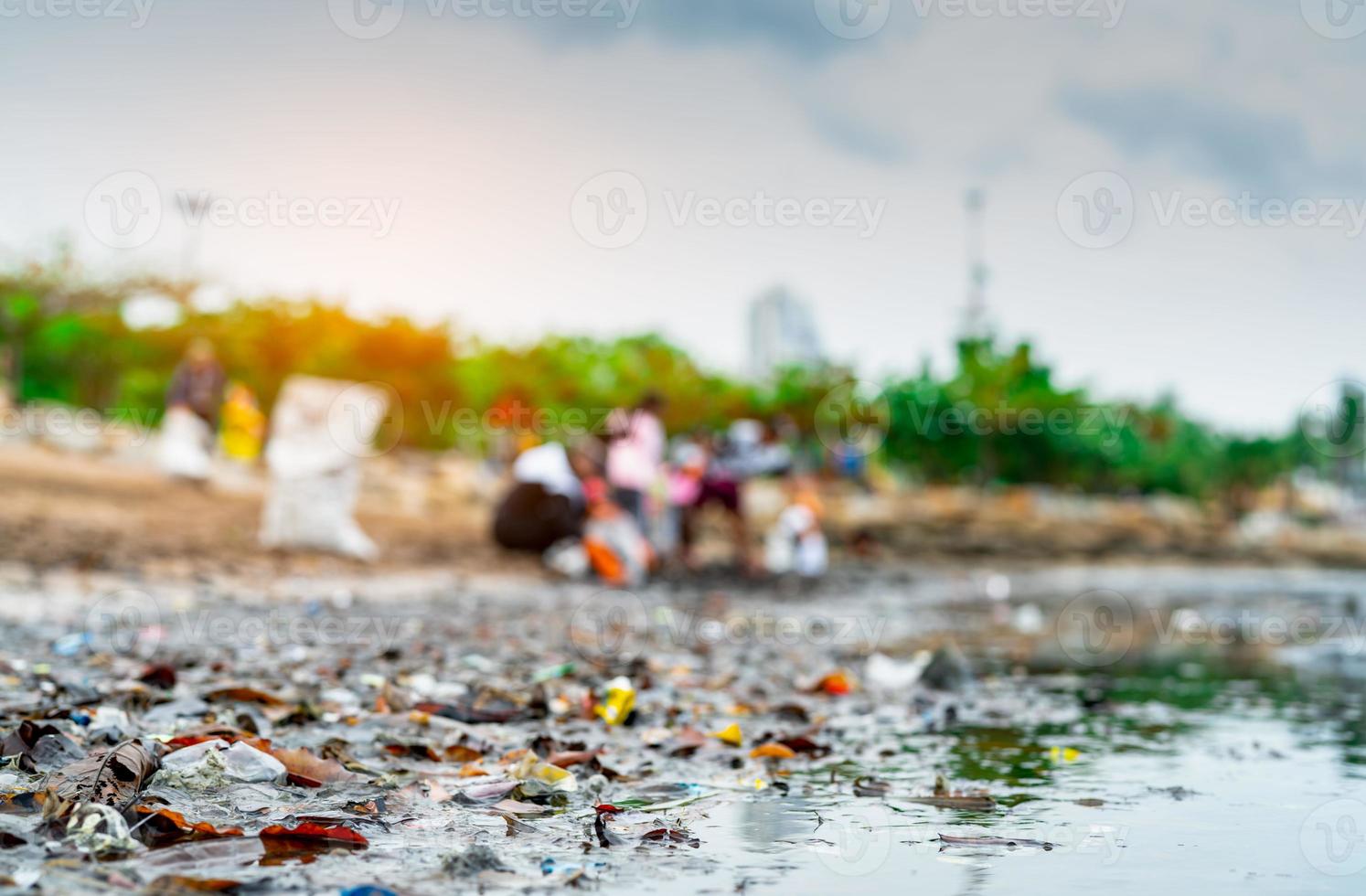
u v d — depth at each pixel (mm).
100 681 7629
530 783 5336
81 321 57312
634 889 3953
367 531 23797
